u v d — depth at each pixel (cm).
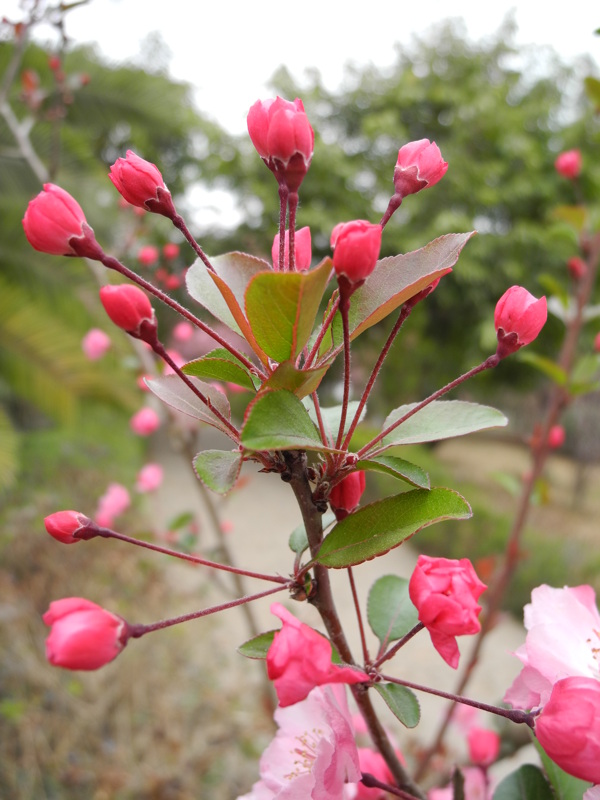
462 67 1021
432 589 71
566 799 96
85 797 327
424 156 88
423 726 389
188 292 93
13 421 1030
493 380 1042
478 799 141
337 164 898
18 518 582
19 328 649
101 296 80
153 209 87
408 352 956
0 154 281
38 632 427
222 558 257
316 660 66
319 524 86
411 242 905
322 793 74
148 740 363
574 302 291
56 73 276
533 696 84
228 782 344
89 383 684
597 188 936
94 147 1000
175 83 888
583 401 966
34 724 348
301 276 68
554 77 1027
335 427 100
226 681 429
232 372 84
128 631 72
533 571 559
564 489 1042
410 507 80
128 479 807
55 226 82
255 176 911
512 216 980
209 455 79
